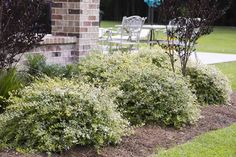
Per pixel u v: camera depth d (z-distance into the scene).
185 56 6.23
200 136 4.79
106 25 28.08
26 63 5.64
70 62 6.46
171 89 5.21
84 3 6.47
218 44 18.36
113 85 5.20
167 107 5.07
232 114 5.93
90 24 6.63
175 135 4.77
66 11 6.50
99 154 3.94
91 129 3.99
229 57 13.27
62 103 4.02
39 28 4.70
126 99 5.03
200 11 5.96
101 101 4.23
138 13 35.75
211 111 5.94
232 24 33.31
